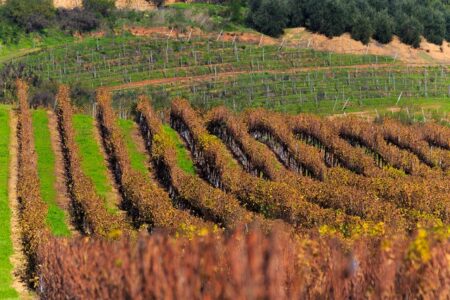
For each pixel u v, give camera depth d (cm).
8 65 18100
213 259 3158
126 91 18312
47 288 5094
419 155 13525
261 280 2945
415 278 3181
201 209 9038
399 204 9244
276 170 11550
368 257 3434
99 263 3631
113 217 8488
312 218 7962
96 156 12738
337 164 12988
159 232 4366
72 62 19538
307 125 14400
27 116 13662
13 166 11969
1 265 7838
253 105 18325
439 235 3378
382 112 18425
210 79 19625
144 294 3206
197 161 12769
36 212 8419
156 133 13050
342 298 3278
